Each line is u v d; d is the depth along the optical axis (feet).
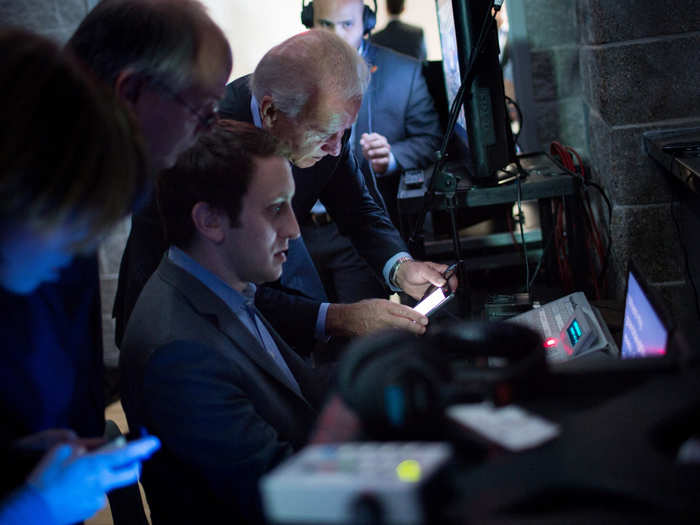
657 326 3.14
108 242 11.07
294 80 5.38
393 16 10.63
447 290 6.03
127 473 2.88
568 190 7.22
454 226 6.64
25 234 2.39
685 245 6.87
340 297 8.85
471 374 2.18
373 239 6.88
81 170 2.34
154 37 3.71
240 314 4.45
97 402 4.01
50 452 2.80
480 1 6.83
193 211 4.18
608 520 1.61
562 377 2.31
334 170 6.64
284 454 3.93
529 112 10.12
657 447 1.86
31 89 2.30
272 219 4.29
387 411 1.96
